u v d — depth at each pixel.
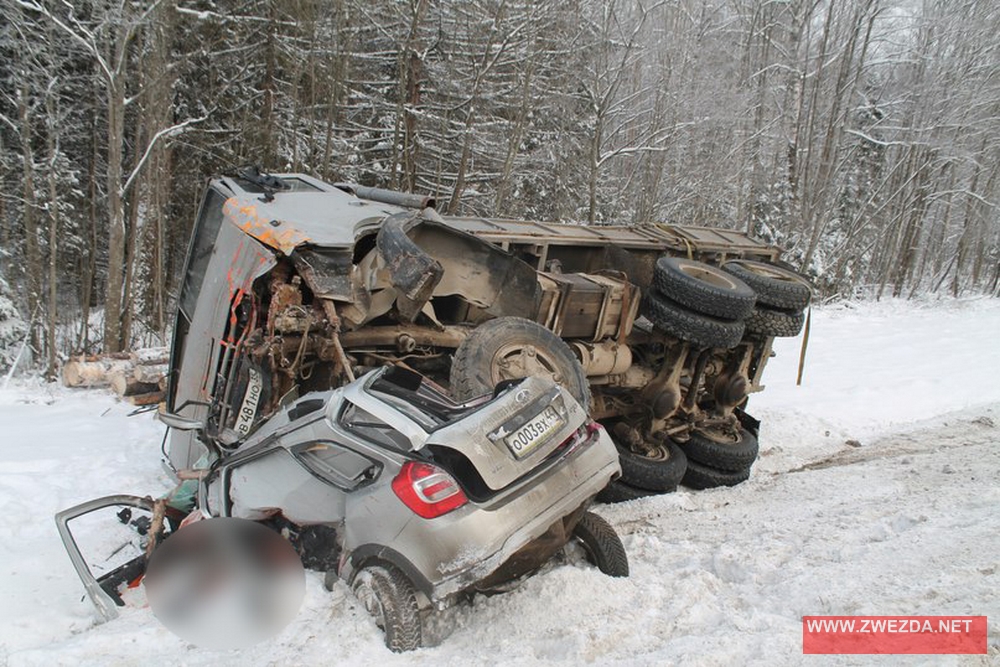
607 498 6.63
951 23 37.09
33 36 17.42
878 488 6.41
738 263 7.86
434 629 3.81
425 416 3.86
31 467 7.28
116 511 5.98
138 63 17.53
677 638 3.49
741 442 7.54
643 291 7.81
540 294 6.04
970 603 3.42
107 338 16.06
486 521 3.37
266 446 4.27
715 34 31.12
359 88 23.02
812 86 35.31
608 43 23.39
